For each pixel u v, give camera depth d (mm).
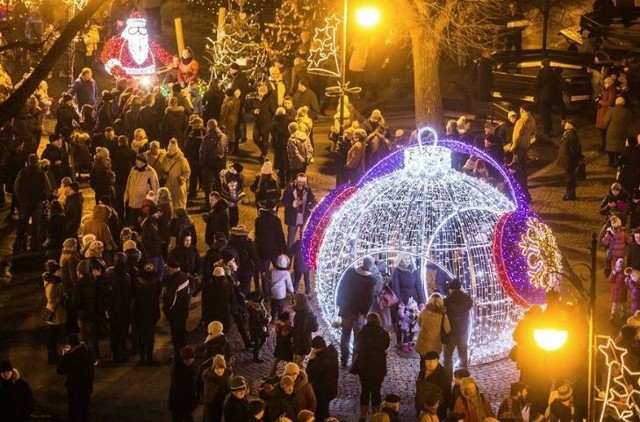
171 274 21469
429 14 32062
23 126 29297
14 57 22141
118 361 22094
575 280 16891
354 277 21078
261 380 21047
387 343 19188
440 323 19828
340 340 22109
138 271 22094
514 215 21562
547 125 34500
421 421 16906
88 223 24469
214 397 17875
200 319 23781
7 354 22500
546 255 21078
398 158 28875
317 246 24281
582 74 37406
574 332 18484
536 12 43156
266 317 21609
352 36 37375
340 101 29594
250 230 28266
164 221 25109
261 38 38250
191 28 43531
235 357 22016
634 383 18766
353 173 29016
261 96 32344
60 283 22047
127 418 19891
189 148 29859
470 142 29172
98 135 31188
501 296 21641
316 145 34438
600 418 16625
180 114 30875
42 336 23344
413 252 21469
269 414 17438
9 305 24641
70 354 19188
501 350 21703
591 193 30141
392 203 22281
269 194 26203
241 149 34344
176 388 18750
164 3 43969
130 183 26750
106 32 40312
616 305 23188
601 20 41250
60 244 26438
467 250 21422
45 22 22438
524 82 36625
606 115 31672
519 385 17266
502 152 28703
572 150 29328
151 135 31266
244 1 40438
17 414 18266
